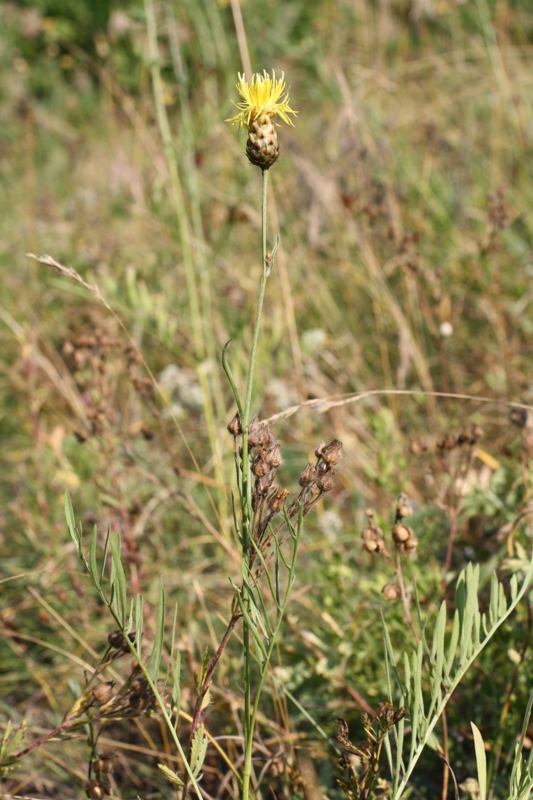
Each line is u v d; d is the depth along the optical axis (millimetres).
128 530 1141
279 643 1076
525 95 2248
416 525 1124
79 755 1092
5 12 3891
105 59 3480
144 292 1369
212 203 1905
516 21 2703
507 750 994
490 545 1124
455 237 1847
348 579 1152
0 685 1195
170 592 1234
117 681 1079
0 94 3422
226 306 1705
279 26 3264
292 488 1411
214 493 1434
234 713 1029
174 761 1042
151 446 1541
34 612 1277
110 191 2289
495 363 1545
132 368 1203
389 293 1594
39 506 1413
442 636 826
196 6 2090
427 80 2576
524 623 1024
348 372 1639
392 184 1782
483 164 2111
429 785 1007
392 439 1262
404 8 2734
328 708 1048
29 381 1495
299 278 1764
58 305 2049
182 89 1454
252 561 825
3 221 2385
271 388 1541
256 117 793
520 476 1124
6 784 1088
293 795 952
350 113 1851
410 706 837
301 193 1896
